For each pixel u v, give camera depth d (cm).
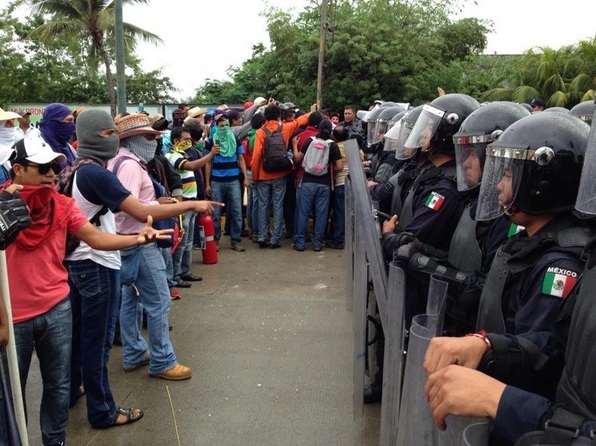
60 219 260
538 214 170
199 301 553
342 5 2270
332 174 752
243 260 714
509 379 147
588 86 1238
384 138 544
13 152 256
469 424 128
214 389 374
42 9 2328
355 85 2069
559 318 148
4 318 228
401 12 2222
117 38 749
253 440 315
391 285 236
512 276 173
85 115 304
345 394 367
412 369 176
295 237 769
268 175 755
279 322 497
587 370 120
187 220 597
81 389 364
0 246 218
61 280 268
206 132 805
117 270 313
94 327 306
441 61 2311
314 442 313
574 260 155
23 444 239
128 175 358
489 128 246
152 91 3338
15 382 234
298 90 2214
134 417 334
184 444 312
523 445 119
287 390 372
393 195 397
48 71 3019
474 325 231
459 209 274
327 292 585
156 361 385
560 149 166
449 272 236
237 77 2838
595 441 110
